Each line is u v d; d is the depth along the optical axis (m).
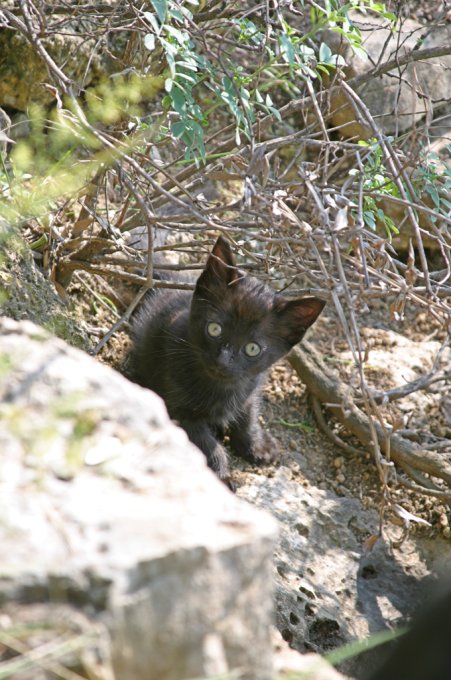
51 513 2.16
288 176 5.70
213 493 2.31
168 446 2.43
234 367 4.94
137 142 4.13
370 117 3.88
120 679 2.04
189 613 2.11
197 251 4.81
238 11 4.54
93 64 5.77
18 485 2.23
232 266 4.61
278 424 5.69
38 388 2.47
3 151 4.71
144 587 2.05
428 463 5.35
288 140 4.25
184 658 2.12
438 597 2.41
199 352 5.06
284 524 5.00
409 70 6.44
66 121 4.70
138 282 4.95
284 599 4.37
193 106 3.84
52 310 4.68
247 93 3.93
